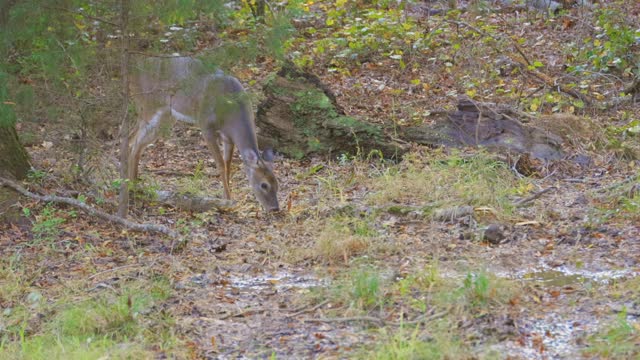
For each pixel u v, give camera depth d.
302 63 18.05
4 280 9.41
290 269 9.91
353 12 20.69
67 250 10.38
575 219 11.30
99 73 11.54
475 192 12.05
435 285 8.82
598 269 9.55
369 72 18.38
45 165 13.02
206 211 12.23
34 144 13.99
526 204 11.97
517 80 17.56
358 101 16.83
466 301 8.34
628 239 10.45
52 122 12.08
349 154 14.55
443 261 9.87
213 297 8.97
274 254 10.38
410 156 14.05
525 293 8.70
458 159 13.32
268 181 12.10
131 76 12.16
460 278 9.09
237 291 9.16
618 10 20.23
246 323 8.27
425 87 17.31
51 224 10.66
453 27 20.52
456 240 10.63
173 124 14.41
